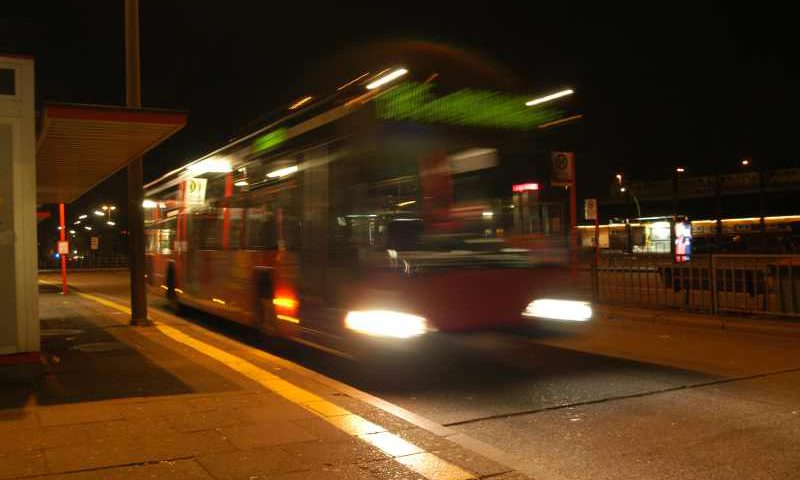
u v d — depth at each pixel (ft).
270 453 16.70
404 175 26.71
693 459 18.07
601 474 16.96
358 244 25.98
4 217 24.03
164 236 58.65
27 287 24.40
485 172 28.37
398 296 26.21
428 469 15.88
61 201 61.41
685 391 25.94
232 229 40.11
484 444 18.29
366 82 26.76
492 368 30.58
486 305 27.96
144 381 24.93
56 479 14.71
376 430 18.81
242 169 38.42
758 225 201.77
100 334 38.22
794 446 19.17
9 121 23.99
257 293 35.86
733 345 36.70
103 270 188.75
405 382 27.89
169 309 60.13
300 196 30.71
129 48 42.60
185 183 51.55
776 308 43.01
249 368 27.50
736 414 22.62
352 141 26.78
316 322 28.94
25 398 22.15
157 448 16.96
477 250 28.04
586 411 23.15
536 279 29.30
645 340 38.52
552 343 37.24
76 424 19.02
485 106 28.50
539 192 29.66
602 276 54.95
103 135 29.73
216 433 18.29
